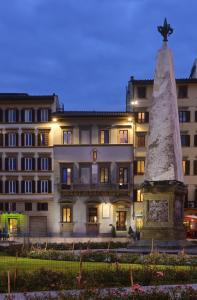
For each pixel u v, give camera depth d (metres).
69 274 25.30
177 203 40.19
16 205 93.44
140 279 25.16
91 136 93.12
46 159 93.88
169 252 37.00
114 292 19.92
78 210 92.56
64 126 93.38
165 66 40.66
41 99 94.12
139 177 92.00
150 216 39.84
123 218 91.81
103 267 29.23
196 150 91.25
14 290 22.97
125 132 92.81
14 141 94.44
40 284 23.77
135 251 38.12
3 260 35.53
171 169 39.66
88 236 91.25
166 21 41.50
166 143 39.81
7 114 94.75
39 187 93.62
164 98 40.25
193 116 92.00
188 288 20.64
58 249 44.78
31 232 92.56
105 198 92.25
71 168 93.38
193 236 76.62
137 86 93.25
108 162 92.56
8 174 93.94
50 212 93.00
